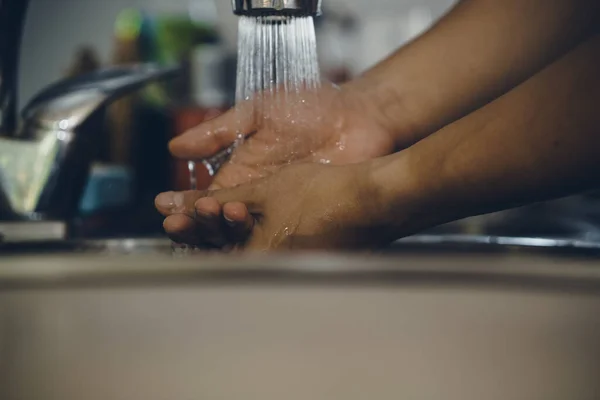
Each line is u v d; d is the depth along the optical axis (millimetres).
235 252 671
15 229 784
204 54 1374
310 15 598
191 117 1296
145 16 1388
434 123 768
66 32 1445
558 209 1056
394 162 617
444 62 766
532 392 330
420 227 628
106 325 334
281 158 742
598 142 514
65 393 339
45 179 808
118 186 1100
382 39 1607
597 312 329
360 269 325
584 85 520
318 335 327
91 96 817
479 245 705
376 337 326
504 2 755
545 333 328
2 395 342
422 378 327
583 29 721
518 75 746
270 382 329
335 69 1474
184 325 330
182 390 332
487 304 326
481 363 328
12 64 786
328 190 644
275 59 720
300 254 344
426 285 325
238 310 328
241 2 587
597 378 331
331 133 748
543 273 328
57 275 337
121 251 777
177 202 683
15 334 340
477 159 559
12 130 803
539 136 531
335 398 328
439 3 1670
